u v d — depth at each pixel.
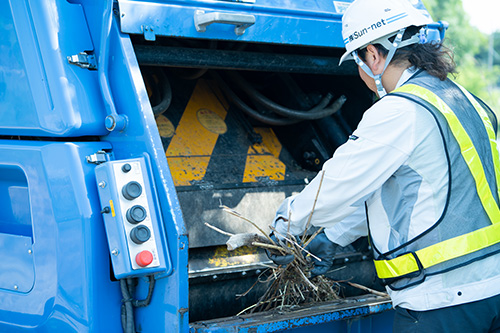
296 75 3.21
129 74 2.07
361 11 2.00
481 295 1.86
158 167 2.01
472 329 1.88
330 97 2.97
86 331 2.00
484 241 1.86
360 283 2.80
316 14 2.52
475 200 1.87
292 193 2.87
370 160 1.88
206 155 2.85
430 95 1.90
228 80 3.15
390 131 1.86
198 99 3.04
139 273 1.95
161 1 2.18
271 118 3.01
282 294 2.44
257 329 2.06
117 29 2.12
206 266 2.45
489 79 18.48
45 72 2.10
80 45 2.14
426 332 1.87
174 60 2.44
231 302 2.49
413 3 2.72
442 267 1.84
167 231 1.99
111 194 1.97
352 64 2.81
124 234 1.95
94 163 2.05
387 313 2.61
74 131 2.05
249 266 2.51
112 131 2.13
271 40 2.40
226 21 2.20
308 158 3.09
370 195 1.95
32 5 2.12
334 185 1.93
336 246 2.38
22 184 2.26
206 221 2.58
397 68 2.00
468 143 1.88
